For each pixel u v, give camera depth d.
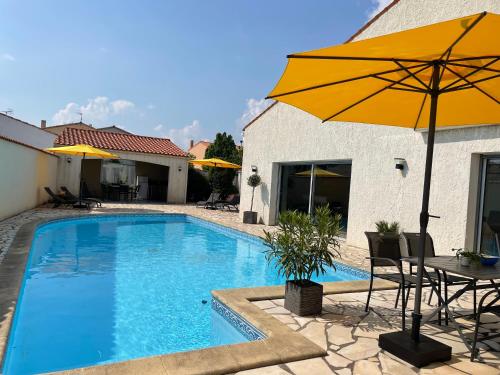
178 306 6.24
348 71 3.31
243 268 9.18
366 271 7.95
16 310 4.94
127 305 6.19
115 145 23.88
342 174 12.42
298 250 4.99
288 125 14.65
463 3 8.15
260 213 16.23
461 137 8.17
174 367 3.27
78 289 6.93
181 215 18.48
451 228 8.34
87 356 4.37
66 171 21.56
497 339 4.32
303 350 3.72
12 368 4.04
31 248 8.56
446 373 3.45
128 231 14.28
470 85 3.61
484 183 8.00
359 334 4.32
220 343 4.83
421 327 4.65
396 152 9.84
